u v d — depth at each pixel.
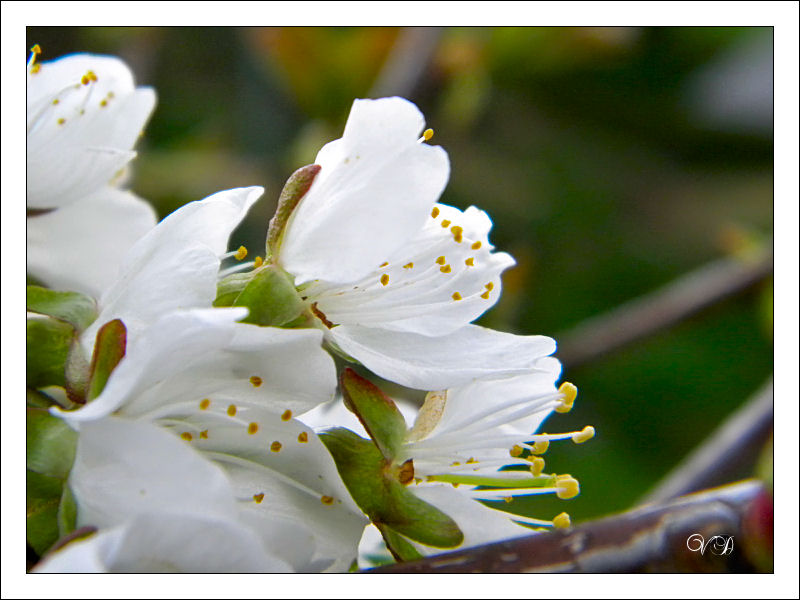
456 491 0.12
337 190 0.12
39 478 0.11
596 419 0.22
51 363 0.12
